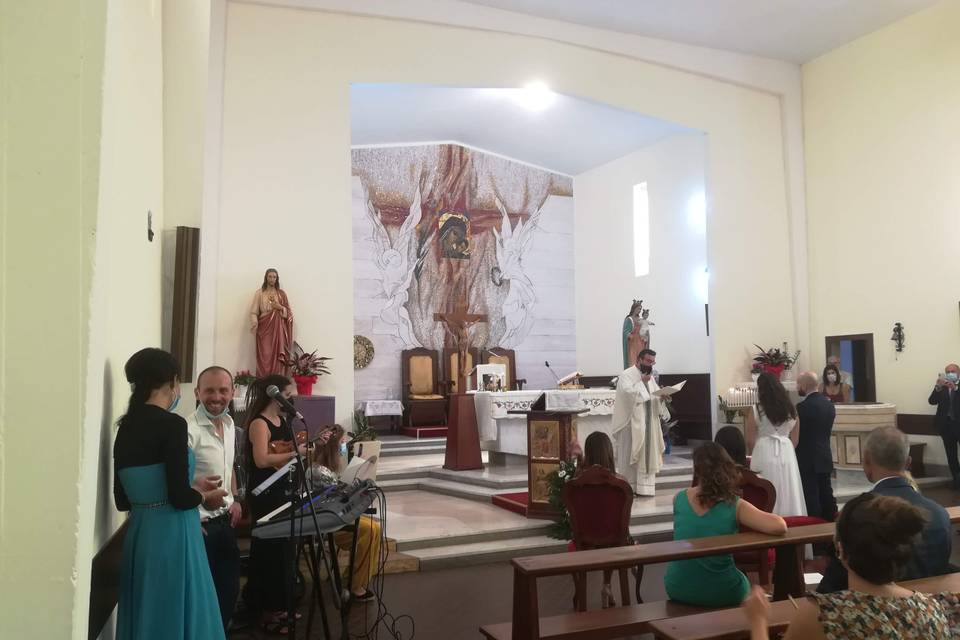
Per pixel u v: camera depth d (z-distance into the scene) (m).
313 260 9.64
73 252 2.36
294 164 9.67
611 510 4.95
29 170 2.35
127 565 2.87
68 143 2.38
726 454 3.70
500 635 3.59
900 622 2.00
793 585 3.65
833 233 12.20
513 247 15.70
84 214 2.38
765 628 2.09
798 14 11.07
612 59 11.69
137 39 4.09
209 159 9.27
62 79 2.39
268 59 9.67
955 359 10.36
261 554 4.34
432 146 14.98
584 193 16.16
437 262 14.95
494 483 8.55
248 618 4.52
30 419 2.30
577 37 11.37
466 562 6.20
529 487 7.28
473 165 15.34
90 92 2.40
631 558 3.25
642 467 8.22
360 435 9.73
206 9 5.92
